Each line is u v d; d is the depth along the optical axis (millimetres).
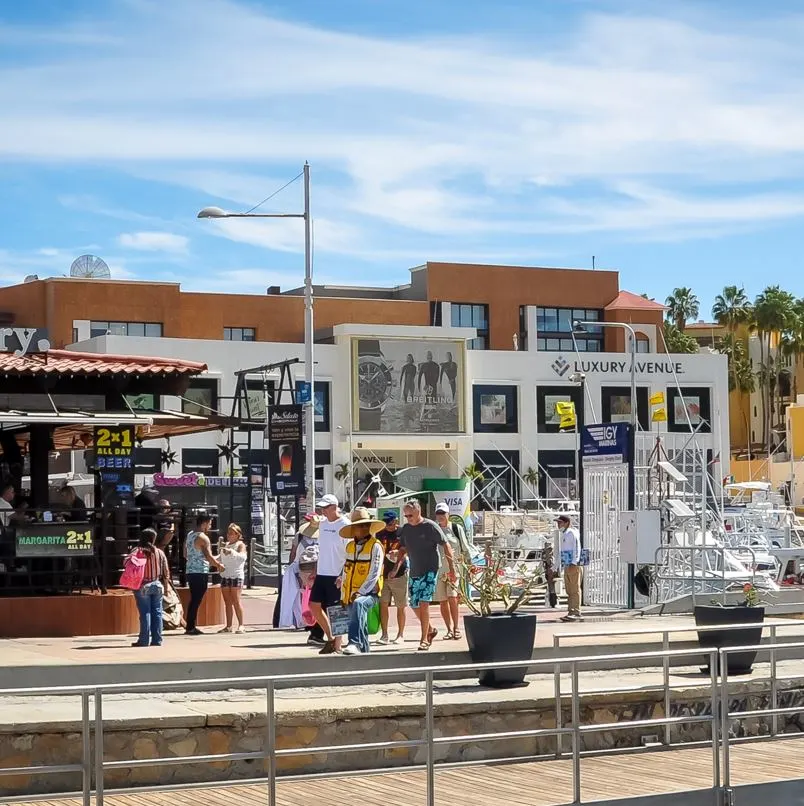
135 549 19781
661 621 23797
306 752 10875
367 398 69750
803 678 15773
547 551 28547
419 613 18406
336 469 69062
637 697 15156
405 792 12344
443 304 81812
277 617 23062
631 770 13508
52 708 13688
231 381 67062
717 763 12547
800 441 89188
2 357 22688
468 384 71750
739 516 39969
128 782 12656
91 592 22047
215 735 13070
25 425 25203
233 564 22500
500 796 12133
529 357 73812
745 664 17672
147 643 19625
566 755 13289
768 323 107875
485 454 72750
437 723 14117
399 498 41594
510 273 83500
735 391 111375
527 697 14656
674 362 76125
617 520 28062
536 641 19078
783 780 12695
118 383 22750
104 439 22375
